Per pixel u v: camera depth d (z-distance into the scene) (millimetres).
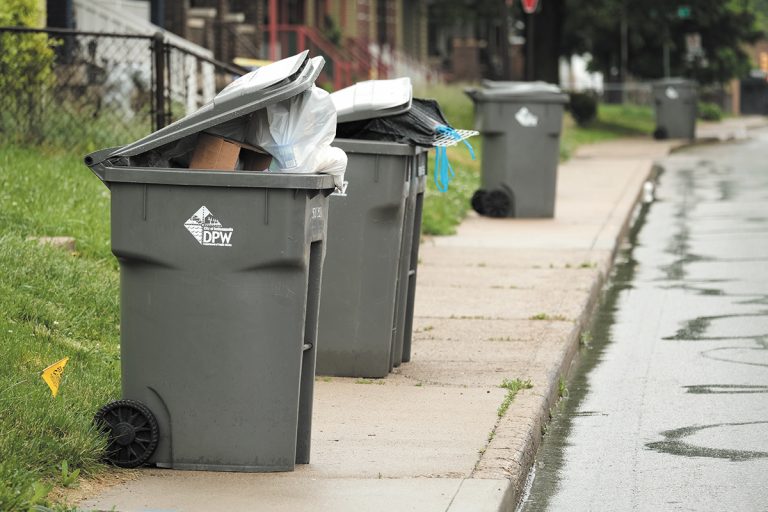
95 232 16672
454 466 10227
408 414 12000
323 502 9281
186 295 9789
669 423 12656
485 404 12352
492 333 15961
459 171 34156
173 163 10312
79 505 9109
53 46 25156
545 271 20750
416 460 10414
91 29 30500
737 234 26781
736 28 85562
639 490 10562
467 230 25641
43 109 22609
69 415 10211
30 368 11609
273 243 9641
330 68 57062
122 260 9852
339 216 13477
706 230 27703
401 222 13570
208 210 9656
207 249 9703
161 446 10008
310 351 10219
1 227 15867
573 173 40500
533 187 27422
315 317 10234
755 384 14141
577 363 15547
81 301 14000
